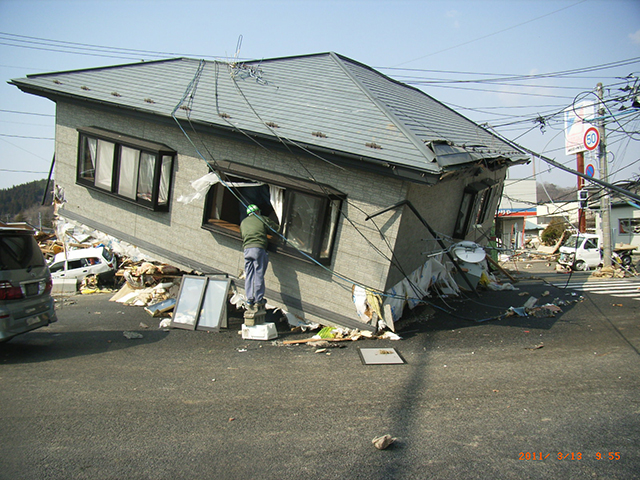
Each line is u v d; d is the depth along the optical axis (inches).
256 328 282.0
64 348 255.9
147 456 138.9
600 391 192.5
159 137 350.9
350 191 281.1
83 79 409.7
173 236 359.3
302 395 189.2
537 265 935.7
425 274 376.5
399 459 137.6
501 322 328.8
